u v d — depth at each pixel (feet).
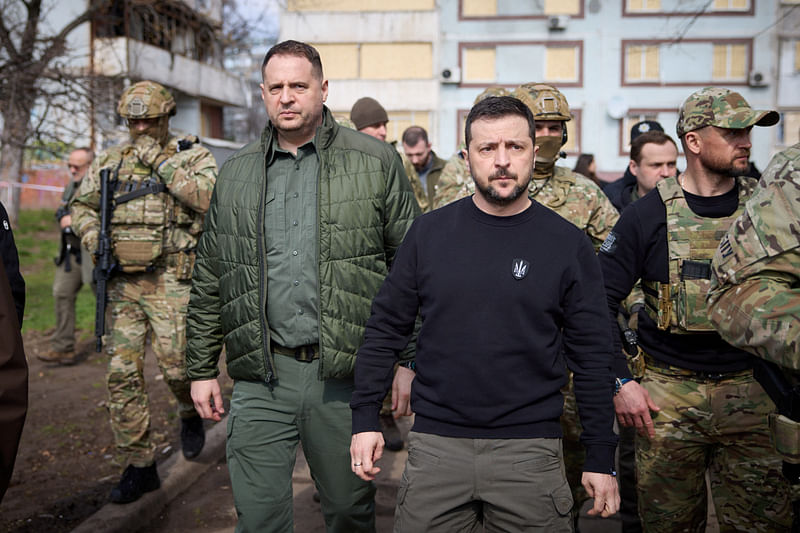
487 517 7.81
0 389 6.19
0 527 12.61
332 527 9.89
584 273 7.76
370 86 104.42
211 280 10.24
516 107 7.58
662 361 9.62
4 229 8.32
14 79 44.98
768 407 8.96
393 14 103.86
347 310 9.52
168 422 18.99
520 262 7.63
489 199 7.61
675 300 9.34
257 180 9.81
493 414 7.54
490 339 7.57
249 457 9.58
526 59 102.42
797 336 5.96
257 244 9.60
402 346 8.39
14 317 6.49
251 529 9.44
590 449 7.63
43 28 74.38
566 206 11.40
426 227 8.11
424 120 104.53
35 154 60.54
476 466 7.59
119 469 15.52
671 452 9.59
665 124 100.89
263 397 9.63
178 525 13.38
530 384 7.59
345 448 9.59
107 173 14.34
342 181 9.69
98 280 14.01
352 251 9.62
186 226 14.60
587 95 101.50
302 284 9.55
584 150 102.06
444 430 7.69
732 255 6.61
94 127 50.34
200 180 14.21
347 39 104.63
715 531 12.90
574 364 7.82
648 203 9.70
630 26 100.27
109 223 14.16
